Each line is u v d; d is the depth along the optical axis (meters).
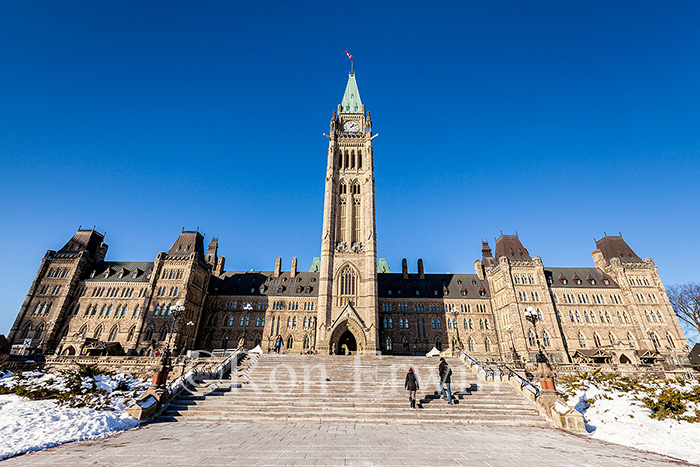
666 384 29.44
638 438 17.66
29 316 73.25
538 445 15.29
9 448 12.50
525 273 77.44
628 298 75.75
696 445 16.47
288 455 12.62
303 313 82.62
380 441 15.38
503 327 77.56
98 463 11.16
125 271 80.56
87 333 72.31
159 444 14.16
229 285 89.38
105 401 21.08
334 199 77.75
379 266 112.88
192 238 83.44
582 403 25.70
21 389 21.36
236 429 18.23
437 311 83.56
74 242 83.31
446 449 13.96
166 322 71.19
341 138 84.44
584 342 73.38
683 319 75.50
